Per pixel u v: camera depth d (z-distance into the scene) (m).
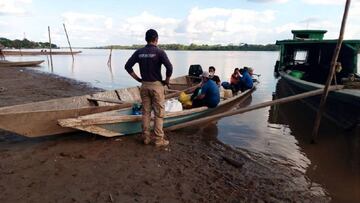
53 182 4.85
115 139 6.94
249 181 5.48
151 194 4.70
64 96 12.60
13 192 4.50
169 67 6.18
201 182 5.25
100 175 5.18
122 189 4.77
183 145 7.04
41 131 6.34
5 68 25.12
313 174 6.02
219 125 9.11
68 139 6.80
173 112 7.68
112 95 9.39
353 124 7.75
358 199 5.14
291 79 12.23
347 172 6.16
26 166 5.37
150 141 6.85
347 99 7.64
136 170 5.46
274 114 10.93
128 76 23.92
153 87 6.29
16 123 5.93
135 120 7.07
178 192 4.84
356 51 10.41
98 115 7.12
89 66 34.69
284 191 5.23
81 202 4.33
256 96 14.77
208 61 50.12
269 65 40.81
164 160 6.01
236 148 7.21
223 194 4.92
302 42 12.63
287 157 6.83
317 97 9.66
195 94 9.12
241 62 48.06
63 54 65.44
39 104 7.12
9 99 11.23
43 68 28.47
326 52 13.31
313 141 7.77
